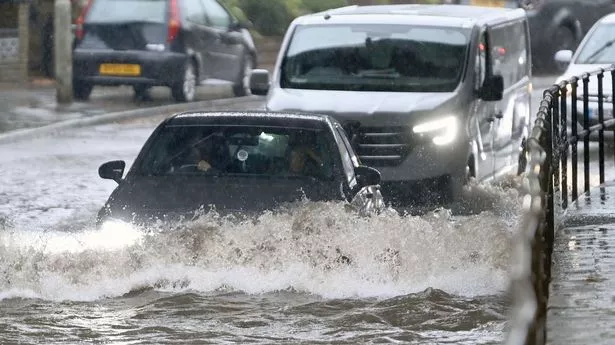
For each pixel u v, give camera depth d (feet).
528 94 153.48
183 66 212.43
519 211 119.85
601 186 122.72
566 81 109.70
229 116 95.50
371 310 75.56
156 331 71.41
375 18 134.21
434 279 80.33
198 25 216.95
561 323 63.87
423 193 122.42
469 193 125.49
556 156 100.37
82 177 143.23
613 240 91.66
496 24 140.15
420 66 129.59
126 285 79.61
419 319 73.82
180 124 94.89
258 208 85.71
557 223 99.50
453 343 68.74
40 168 149.18
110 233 83.66
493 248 82.33
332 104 124.47
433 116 122.93
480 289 79.87
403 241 80.79
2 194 131.03
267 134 93.61
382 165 122.52
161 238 81.05
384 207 99.50
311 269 79.51
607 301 69.56
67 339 69.87
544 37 272.10
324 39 133.28
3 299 78.59
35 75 246.06
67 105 205.26
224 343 68.95
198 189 87.92
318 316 74.33
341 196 87.92
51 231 102.01
